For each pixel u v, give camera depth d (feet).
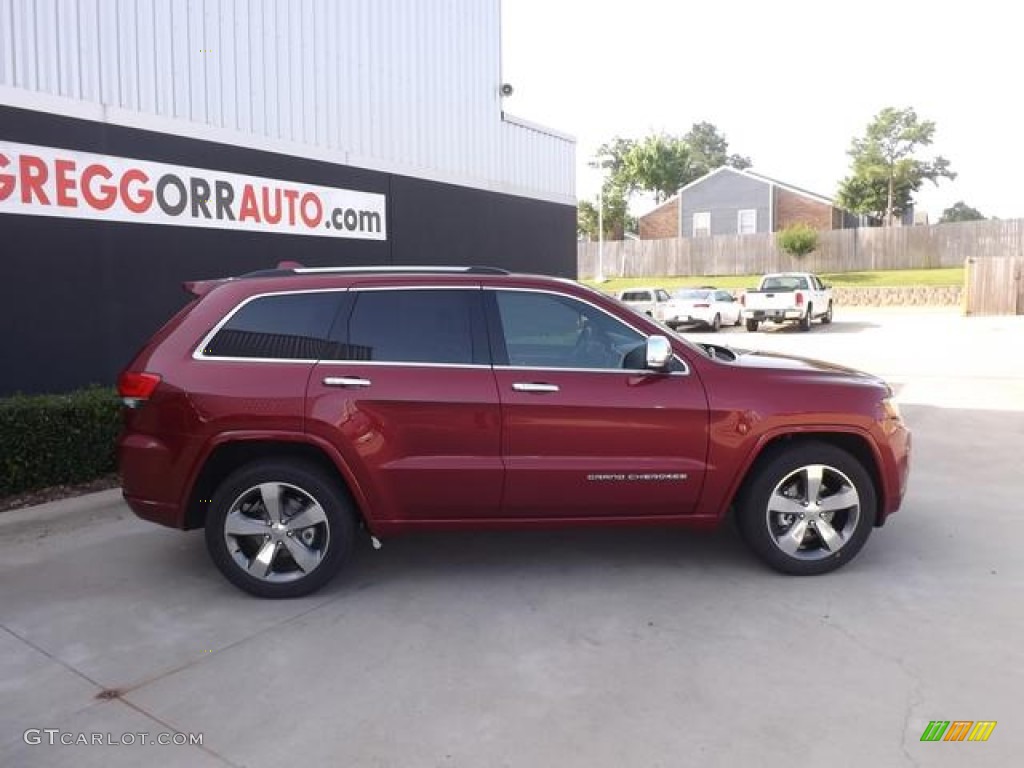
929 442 28.27
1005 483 23.06
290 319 15.64
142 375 15.31
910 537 18.57
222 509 15.15
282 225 32.42
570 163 50.88
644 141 194.59
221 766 10.30
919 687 11.99
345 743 10.77
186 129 28.73
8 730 11.12
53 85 25.12
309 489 15.17
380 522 15.43
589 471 15.39
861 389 16.10
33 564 17.17
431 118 39.63
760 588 15.71
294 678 12.46
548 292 16.01
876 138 169.27
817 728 10.96
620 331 15.96
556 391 15.34
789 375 16.06
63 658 13.14
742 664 12.73
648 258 148.46
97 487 22.18
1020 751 10.44
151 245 28.02
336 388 15.08
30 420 20.98
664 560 17.24
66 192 25.59
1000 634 13.69
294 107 32.68
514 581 16.20
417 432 15.19
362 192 35.88
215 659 13.08
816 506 16.06
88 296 26.43
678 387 15.62
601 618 14.47
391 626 14.23
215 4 29.55
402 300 15.80
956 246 130.00
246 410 14.93
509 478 15.31
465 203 42.06
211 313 15.61
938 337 68.23
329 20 34.09
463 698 11.83
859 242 135.33
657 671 12.55
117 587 15.99
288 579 15.35
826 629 13.93
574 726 11.08
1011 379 42.55
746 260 141.59
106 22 26.35
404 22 37.83
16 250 24.58
